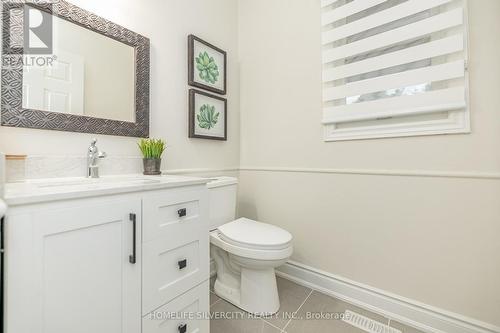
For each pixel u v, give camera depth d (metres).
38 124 1.02
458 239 1.24
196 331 1.07
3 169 0.60
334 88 1.59
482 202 1.19
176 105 1.61
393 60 1.39
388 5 1.44
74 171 1.12
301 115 1.78
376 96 1.48
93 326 0.73
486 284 1.18
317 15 1.69
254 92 2.04
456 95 1.22
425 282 1.33
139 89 1.37
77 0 1.14
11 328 0.59
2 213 0.52
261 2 1.99
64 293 0.67
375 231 1.48
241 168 2.13
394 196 1.42
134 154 1.37
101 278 0.75
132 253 0.82
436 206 1.30
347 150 1.58
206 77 1.79
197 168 1.76
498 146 1.15
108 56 1.25
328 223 1.67
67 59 1.11
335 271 1.63
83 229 0.71
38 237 0.62
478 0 1.19
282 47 1.87
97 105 1.21
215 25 1.90
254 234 1.43
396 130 1.40
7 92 0.95
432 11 1.33
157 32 1.49
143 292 0.86
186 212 1.02
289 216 1.85
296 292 1.67
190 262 1.04
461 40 1.20
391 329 1.32
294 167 1.82
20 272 0.60
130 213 0.82
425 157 1.33
